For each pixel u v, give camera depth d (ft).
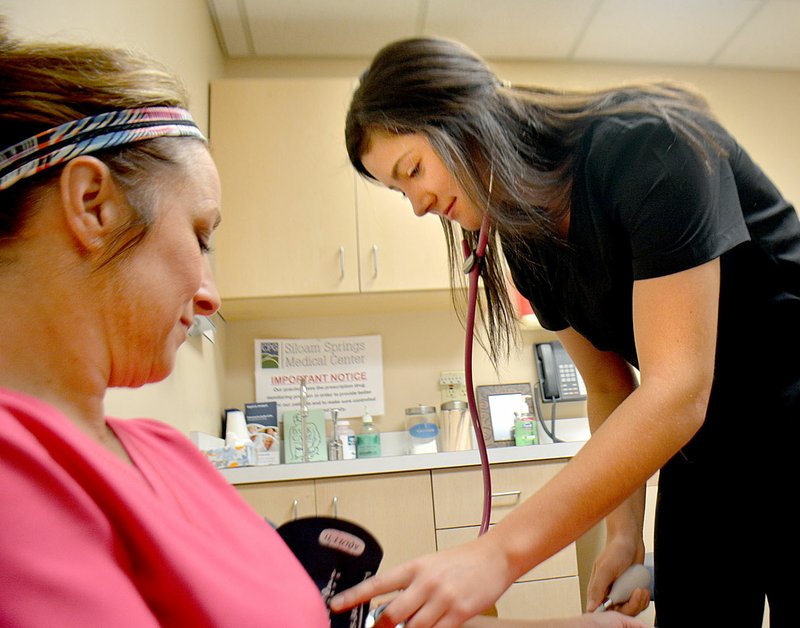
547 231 3.19
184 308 1.90
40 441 1.38
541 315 4.13
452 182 3.36
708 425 3.20
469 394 3.57
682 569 3.46
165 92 1.84
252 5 8.41
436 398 8.82
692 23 9.21
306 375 8.65
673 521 3.50
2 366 1.58
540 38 9.39
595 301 3.37
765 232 3.00
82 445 1.44
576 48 9.68
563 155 3.11
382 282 8.00
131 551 1.42
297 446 7.99
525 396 8.58
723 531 3.29
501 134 3.03
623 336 3.50
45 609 1.15
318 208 8.14
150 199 1.74
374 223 8.15
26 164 1.58
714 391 3.15
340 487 6.64
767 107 10.25
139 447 2.06
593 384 4.22
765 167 10.01
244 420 7.98
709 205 2.64
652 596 4.25
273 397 8.54
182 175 1.83
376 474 6.71
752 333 3.02
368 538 2.15
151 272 1.74
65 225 1.62
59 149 1.61
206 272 2.04
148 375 1.85
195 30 7.58
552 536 2.34
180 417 6.08
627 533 3.64
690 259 2.60
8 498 1.21
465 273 3.81
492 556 2.25
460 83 3.14
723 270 3.02
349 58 9.66
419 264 8.08
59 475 1.29
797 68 10.37
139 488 1.59
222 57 9.36
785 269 2.99
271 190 8.14
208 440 7.05
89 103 1.67
